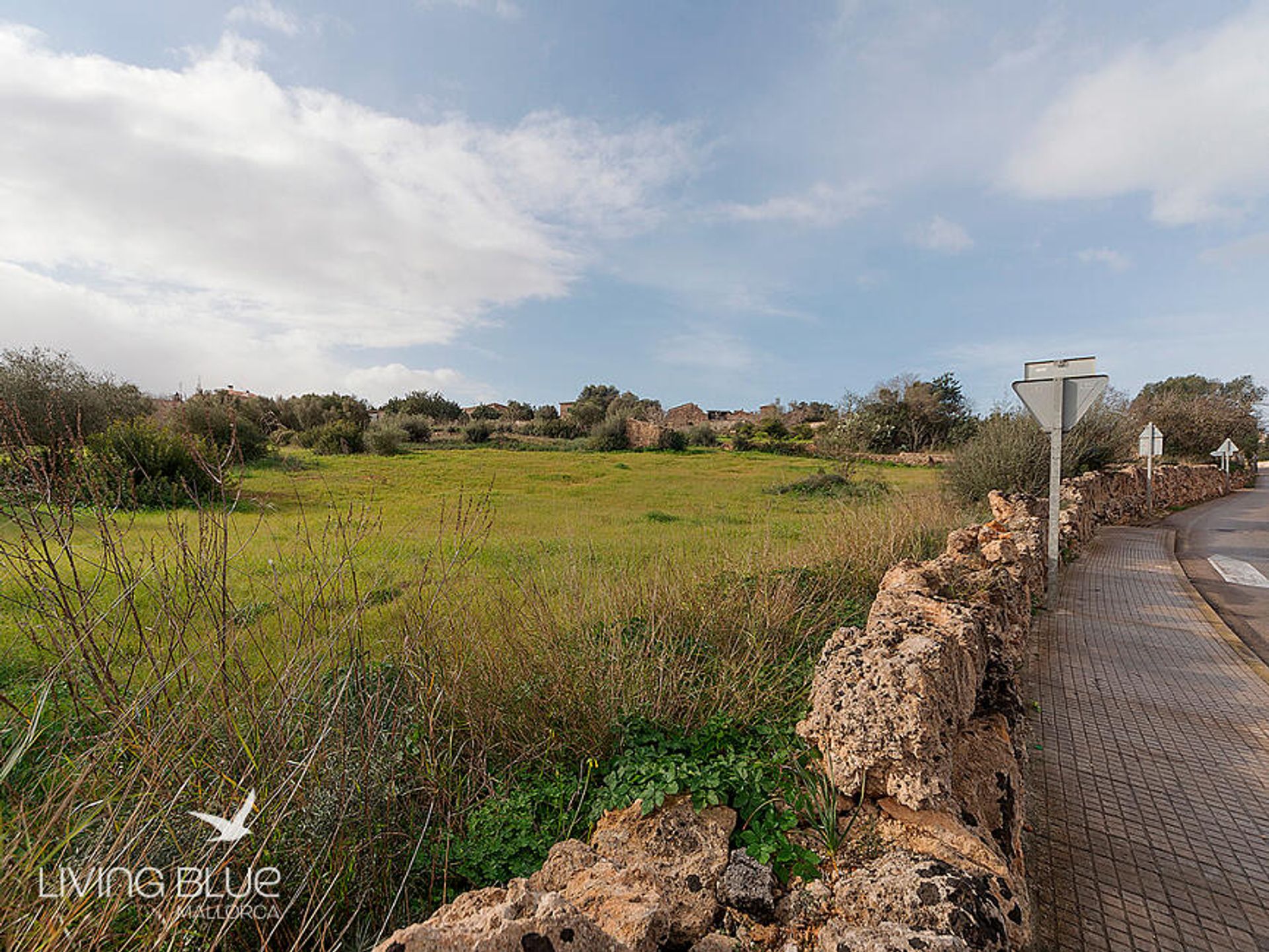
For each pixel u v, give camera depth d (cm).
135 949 182
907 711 226
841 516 1066
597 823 262
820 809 230
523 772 328
